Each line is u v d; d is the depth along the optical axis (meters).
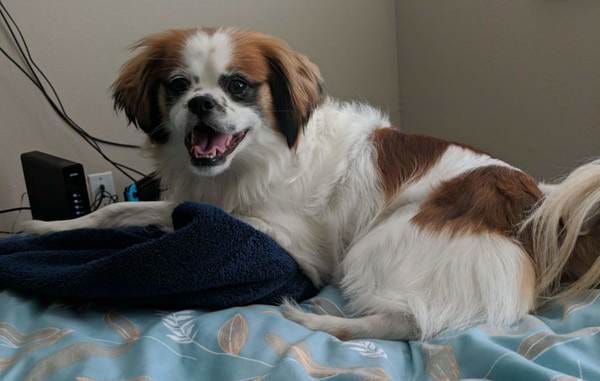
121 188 2.30
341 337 1.15
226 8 2.26
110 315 1.20
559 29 1.87
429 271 1.17
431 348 1.04
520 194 1.25
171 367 1.00
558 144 1.96
